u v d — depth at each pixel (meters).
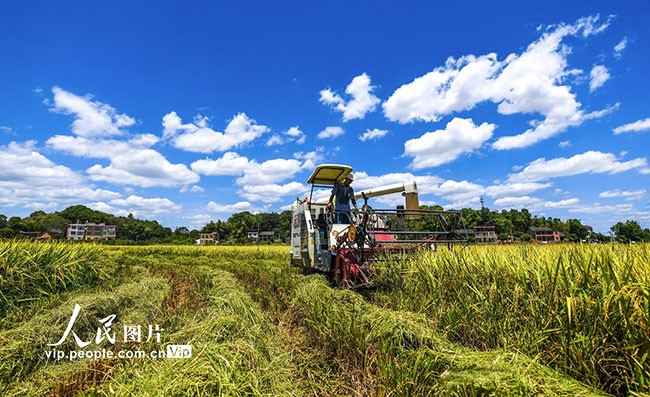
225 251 26.31
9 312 5.28
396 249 7.08
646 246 5.00
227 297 5.39
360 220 6.82
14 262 5.86
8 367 3.31
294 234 10.94
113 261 10.29
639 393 2.37
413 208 8.60
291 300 6.33
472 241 7.15
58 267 6.71
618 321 2.86
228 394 2.52
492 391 2.33
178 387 2.55
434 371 2.96
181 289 8.29
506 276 4.15
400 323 3.81
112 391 2.67
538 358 3.11
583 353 2.96
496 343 3.73
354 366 3.55
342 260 7.12
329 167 8.24
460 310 4.29
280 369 3.33
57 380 3.22
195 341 3.50
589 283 3.26
